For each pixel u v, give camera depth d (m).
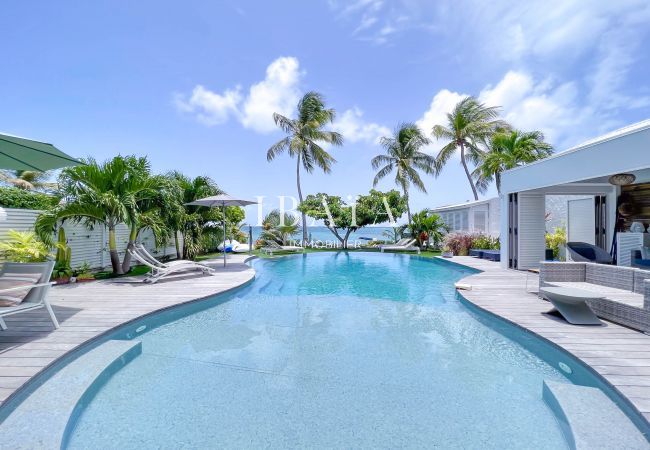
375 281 10.52
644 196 9.61
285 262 15.88
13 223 8.19
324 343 4.94
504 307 6.18
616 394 3.17
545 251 11.26
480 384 3.71
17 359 3.72
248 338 5.16
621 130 10.23
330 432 2.87
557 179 8.70
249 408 3.23
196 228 14.22
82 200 8.66
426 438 2.79
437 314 6.50
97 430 2.88
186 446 2.68
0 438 2.54
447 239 18.27
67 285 8.32
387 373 3.98
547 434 2.83
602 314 5.35
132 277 9.55
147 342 4.98
